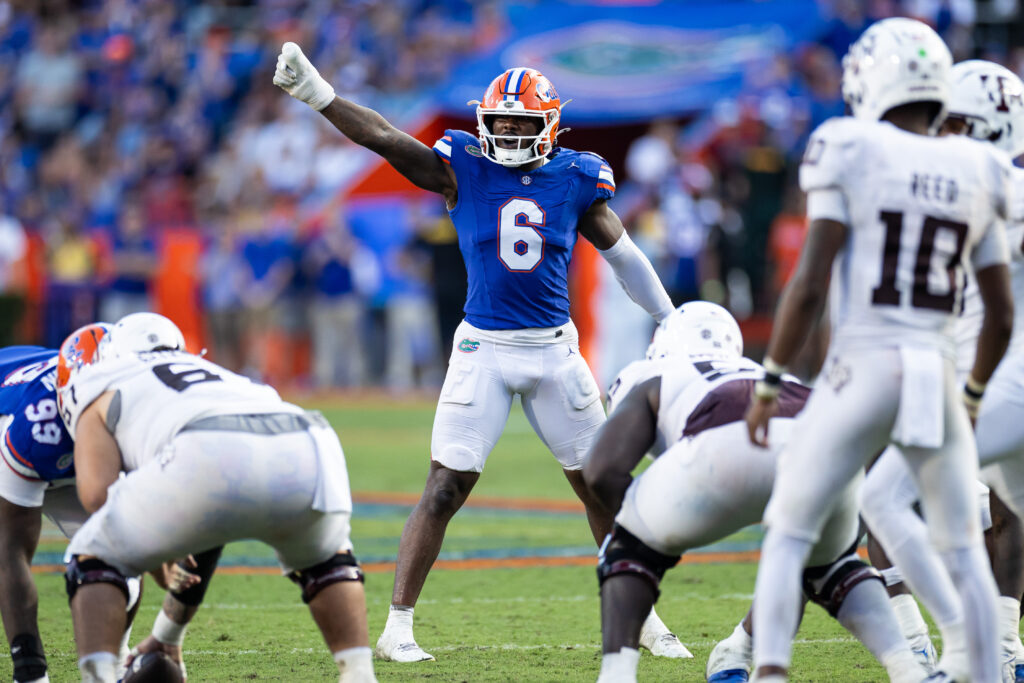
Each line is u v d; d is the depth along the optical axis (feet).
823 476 41.65
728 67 196.65
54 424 50.62
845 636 63.26
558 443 63.41
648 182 184.65
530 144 61.87
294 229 206.18
